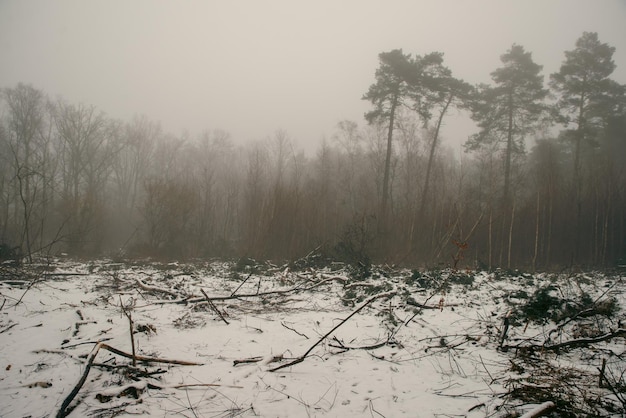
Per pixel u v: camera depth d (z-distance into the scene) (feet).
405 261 64.03
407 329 25.17
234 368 18.13
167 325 24.77
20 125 102.53
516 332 23.52
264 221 71.00
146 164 139.64
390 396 15.34
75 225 75.10
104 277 43.96
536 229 65.67
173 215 75.72
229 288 38.52
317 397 15.16
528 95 86.89
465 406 14.42
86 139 114.62
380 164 98.58
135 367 16.81
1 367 17.19
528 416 12.42
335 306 31.91
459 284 40.14
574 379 16.37
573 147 107.45
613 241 65.46
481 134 89.40
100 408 13.66
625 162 89.45
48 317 25.32
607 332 22.48
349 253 55.72
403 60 82.43
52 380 15.89
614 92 85.20
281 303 32.71
